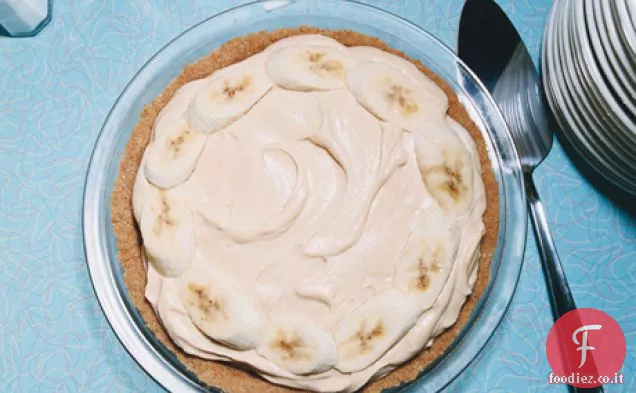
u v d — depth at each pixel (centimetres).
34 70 53
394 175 45
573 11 45
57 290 50
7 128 52
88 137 52
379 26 51
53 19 53
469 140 48
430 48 51
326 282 44
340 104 46
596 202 51
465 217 46
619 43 41
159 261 45
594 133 47
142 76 49
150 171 46
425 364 47
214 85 47
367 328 44
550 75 49
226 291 44
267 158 45
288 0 51
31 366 49
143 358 46
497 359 49
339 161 45
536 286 50
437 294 44
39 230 51
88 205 48
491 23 53
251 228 44
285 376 44
